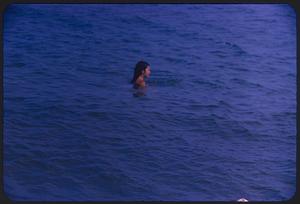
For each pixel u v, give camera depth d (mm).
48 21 21078
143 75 14219
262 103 13445
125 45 18906
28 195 8695
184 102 13320
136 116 12227
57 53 17328
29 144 10328
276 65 16844
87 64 16359
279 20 22484
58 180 9219
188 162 10156
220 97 13906
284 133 11773
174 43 19578
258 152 10742
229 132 11688
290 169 9953
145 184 9297
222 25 22062
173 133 11453
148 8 24438
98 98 13297
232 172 9891
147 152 10484
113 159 10039
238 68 16562
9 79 14297
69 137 10820
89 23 21422
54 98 13016
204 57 17875
